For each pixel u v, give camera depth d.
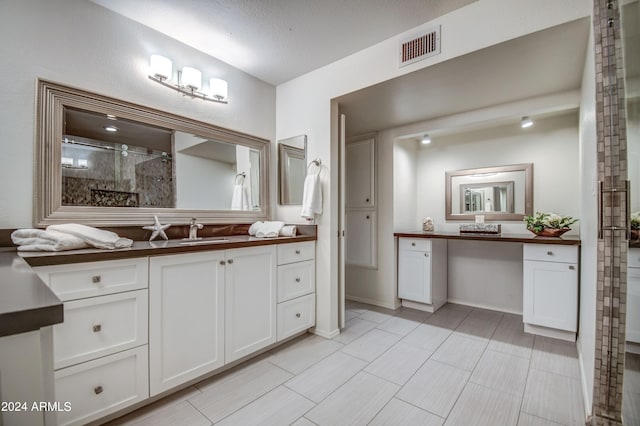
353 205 3.55
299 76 2.61
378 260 3.33
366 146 3.42
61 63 1.58
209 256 1.73
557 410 1.50
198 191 2.19
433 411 1.50
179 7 1.73
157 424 1.39
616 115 1.26
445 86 2.17
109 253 1.33
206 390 1.67
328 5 1.70
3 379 0.46
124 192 1.82
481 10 1.66
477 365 1.96
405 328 2.62
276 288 2.15
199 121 2.19
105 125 1.75
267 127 2.72
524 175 2.96
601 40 1.30
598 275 1.32
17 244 1.33
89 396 1.28
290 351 2.17
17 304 0.49
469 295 3.32
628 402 1.21
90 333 1.29
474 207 3.27
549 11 1.47
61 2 1.59
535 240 2.39
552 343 2.29
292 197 2.66
